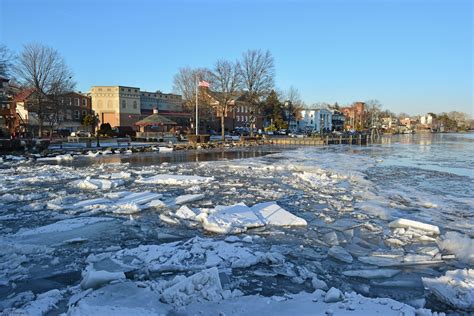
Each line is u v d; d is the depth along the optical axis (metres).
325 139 55.78
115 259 6.51
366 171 20.64
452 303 5.03
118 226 8.71
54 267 6.28
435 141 70.19
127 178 16.62
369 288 5.62
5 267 6.25
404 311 4.56
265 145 50.50
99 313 4.44
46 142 30.39
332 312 4.56
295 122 111.12
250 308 4.73
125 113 69.00
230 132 81.75
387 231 8.62
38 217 9.55
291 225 9.04
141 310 4.55
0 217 9.52
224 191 13.53
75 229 8.45
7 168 20.48
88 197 12.05
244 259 6.48
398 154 34.97
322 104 143.62
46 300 4.98
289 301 4.96
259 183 15.51
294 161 26.17
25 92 50.75
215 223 8.65
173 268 6.11
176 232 8.28
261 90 53.44
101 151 31.02
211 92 65.56
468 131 175.00
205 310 4.65
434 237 8.23
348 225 9.12
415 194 13.48
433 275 6.15
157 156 29.81
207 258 6.54
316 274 6.09
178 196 12.39
